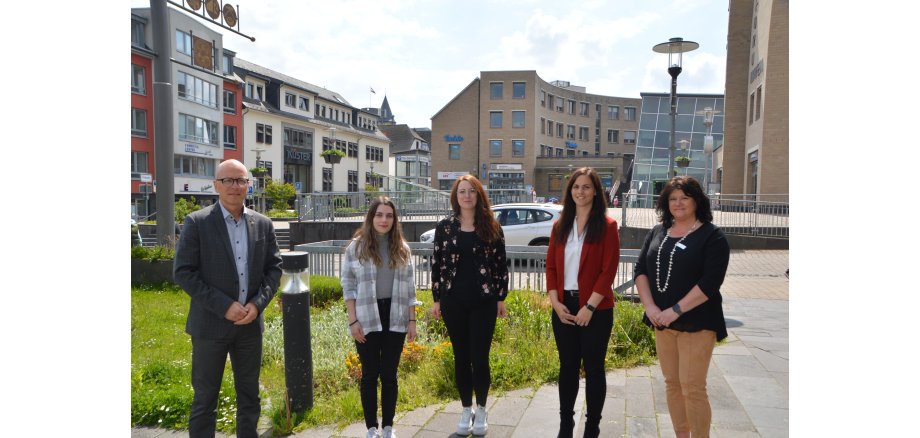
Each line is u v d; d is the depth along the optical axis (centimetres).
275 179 4941
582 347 385
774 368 575
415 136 8069
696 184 346
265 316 801
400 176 7694
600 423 438
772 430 420
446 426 443
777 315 846
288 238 2205
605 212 387
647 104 4881
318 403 483
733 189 3312
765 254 1631
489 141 6109
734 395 495
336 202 2156
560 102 6625
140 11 3750
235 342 378
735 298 997
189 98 4069
